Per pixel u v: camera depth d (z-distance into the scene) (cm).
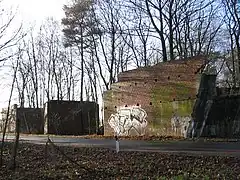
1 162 1684
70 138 3675
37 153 2100
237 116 3052
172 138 3216
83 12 5388
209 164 1652
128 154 2033
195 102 3216
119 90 4147
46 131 5222
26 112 5834
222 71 5269
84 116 5353
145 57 5128
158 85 3634
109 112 4303
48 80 6359
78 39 5528
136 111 3897
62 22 5475
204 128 3166
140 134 3831
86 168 1644
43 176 1520
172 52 4341
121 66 5447
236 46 4741
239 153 1934
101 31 6125
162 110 3569
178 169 1598
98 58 5581
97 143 2844
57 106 5244
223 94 3247
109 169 1638
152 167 1655
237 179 1362
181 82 3381
